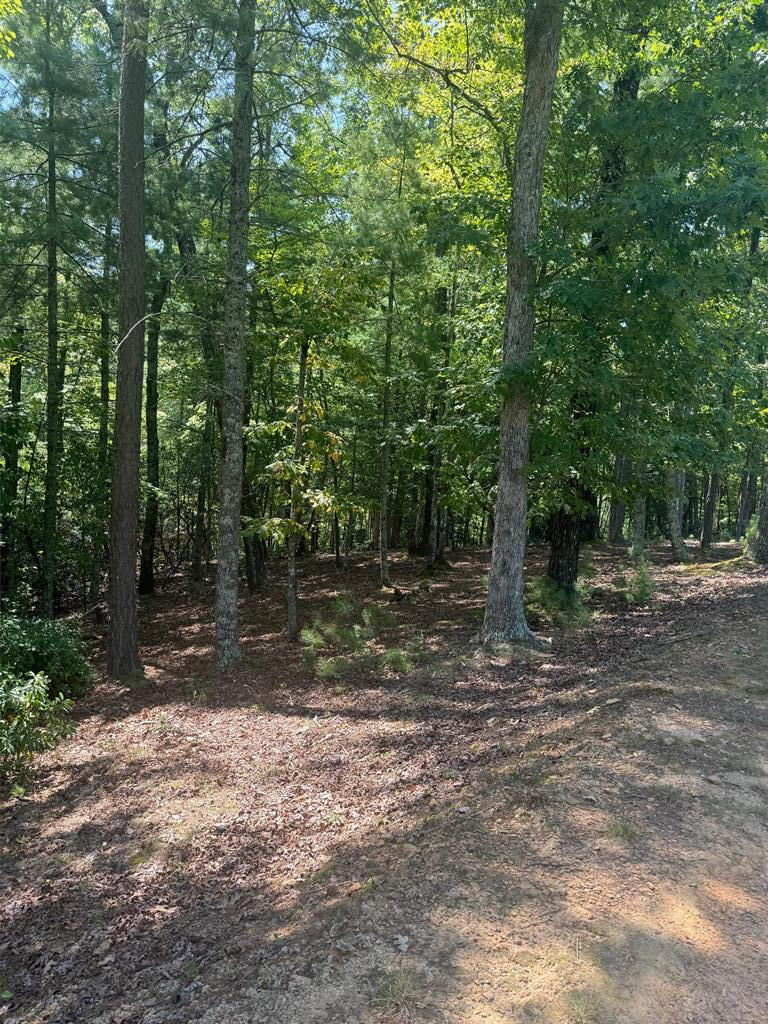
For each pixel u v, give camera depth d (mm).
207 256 11633
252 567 16156
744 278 7691
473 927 2967
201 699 8297
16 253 11016
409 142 11828
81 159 11148
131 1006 2863
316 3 8016
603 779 4301
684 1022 2398
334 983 2711
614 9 8508
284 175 10477
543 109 8195
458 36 10383
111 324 14719
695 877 3242
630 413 9312
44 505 13047
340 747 6270
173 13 8062
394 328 13148
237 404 9406
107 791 5961
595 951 2762
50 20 11266
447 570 15992
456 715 6652
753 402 11656
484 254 9352
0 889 4559
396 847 3961
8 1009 3234
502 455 8711
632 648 8023
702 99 8156
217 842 4832
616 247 8469
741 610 9344
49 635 9320
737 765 4430
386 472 14102
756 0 9375
